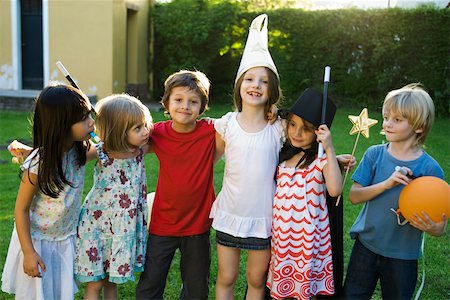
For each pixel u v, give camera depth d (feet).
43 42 38.63
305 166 9.11
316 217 9.11
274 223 9.24
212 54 43.11
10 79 39.60
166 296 11.42
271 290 9.34
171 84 9.44
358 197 9.25
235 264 9.66
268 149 9.27
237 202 9.31
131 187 9.46
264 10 42.39
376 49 39.50
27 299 9.29
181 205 9.64
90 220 9.42
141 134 9.29
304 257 9.02
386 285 9.34
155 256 9.80
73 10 37.70
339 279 9.74
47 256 9.23
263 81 9.30
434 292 11.72
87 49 37.86
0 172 20.31
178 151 9.61
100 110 9.29
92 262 9.38
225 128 9.42
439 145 27.20
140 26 41.91
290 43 41.86
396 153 9.21
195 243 9.84
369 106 41.09
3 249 13.17
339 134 29.66
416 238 9.15
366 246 9.39
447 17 38.01
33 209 9.14
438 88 38.96
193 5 42.19
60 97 8.71
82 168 9.42
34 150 8.93
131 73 41.86
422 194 8.50
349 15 40.09
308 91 9.19
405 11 38.70
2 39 39.29
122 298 11.39
